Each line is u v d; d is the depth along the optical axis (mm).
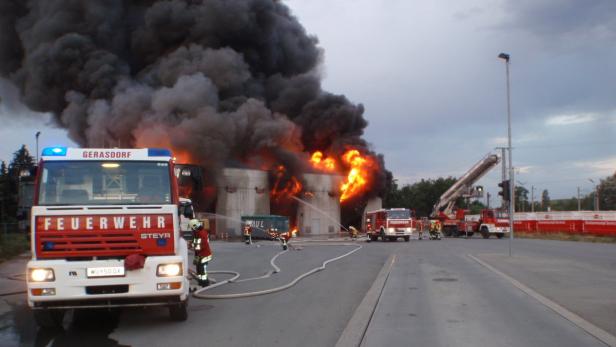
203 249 12242
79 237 7496
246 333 7543
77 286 7312
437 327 7676
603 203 78000
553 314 8609
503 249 26844
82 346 6965
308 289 12000
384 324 7906
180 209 8359
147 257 7605
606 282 12625
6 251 21578
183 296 7711
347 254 23938
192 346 6840
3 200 38812
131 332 7727
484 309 9086
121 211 7633
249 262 19781
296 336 7328
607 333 7160
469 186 49250
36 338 7438
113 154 8047
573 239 38125
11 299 10961
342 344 6695
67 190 7801
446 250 26438
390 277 13953
